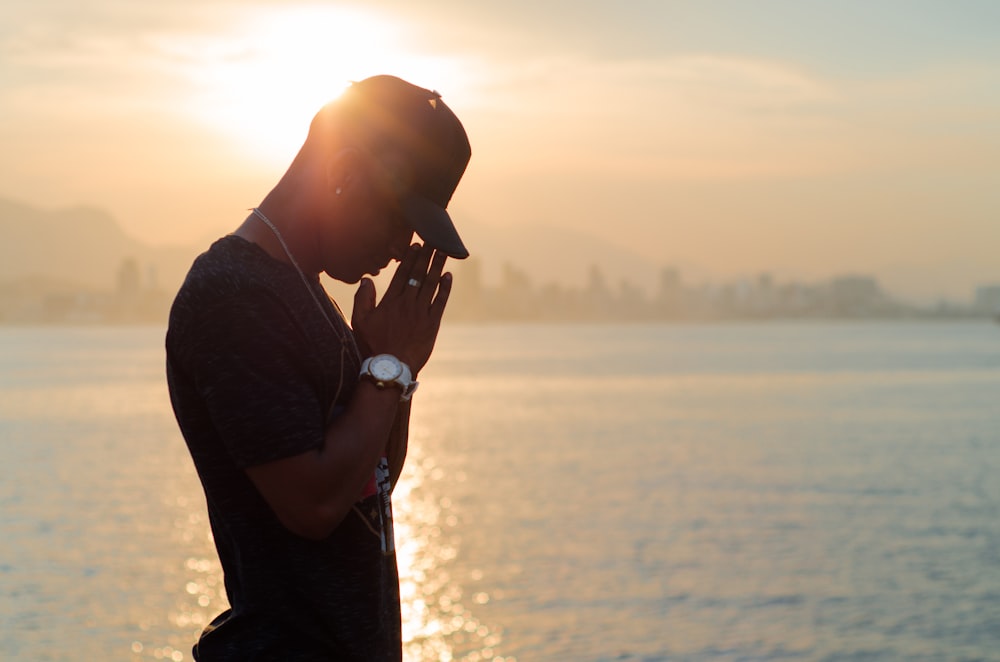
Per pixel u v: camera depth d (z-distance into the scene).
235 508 2.23
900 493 24.66
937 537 19.00
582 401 57.97
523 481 26.73
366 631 2.29
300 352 2.17
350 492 2.14
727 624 13.22
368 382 2.19
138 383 73.81
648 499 23.61
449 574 15.92
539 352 152.00
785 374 87.25
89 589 14.72
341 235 2.24
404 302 2.27
